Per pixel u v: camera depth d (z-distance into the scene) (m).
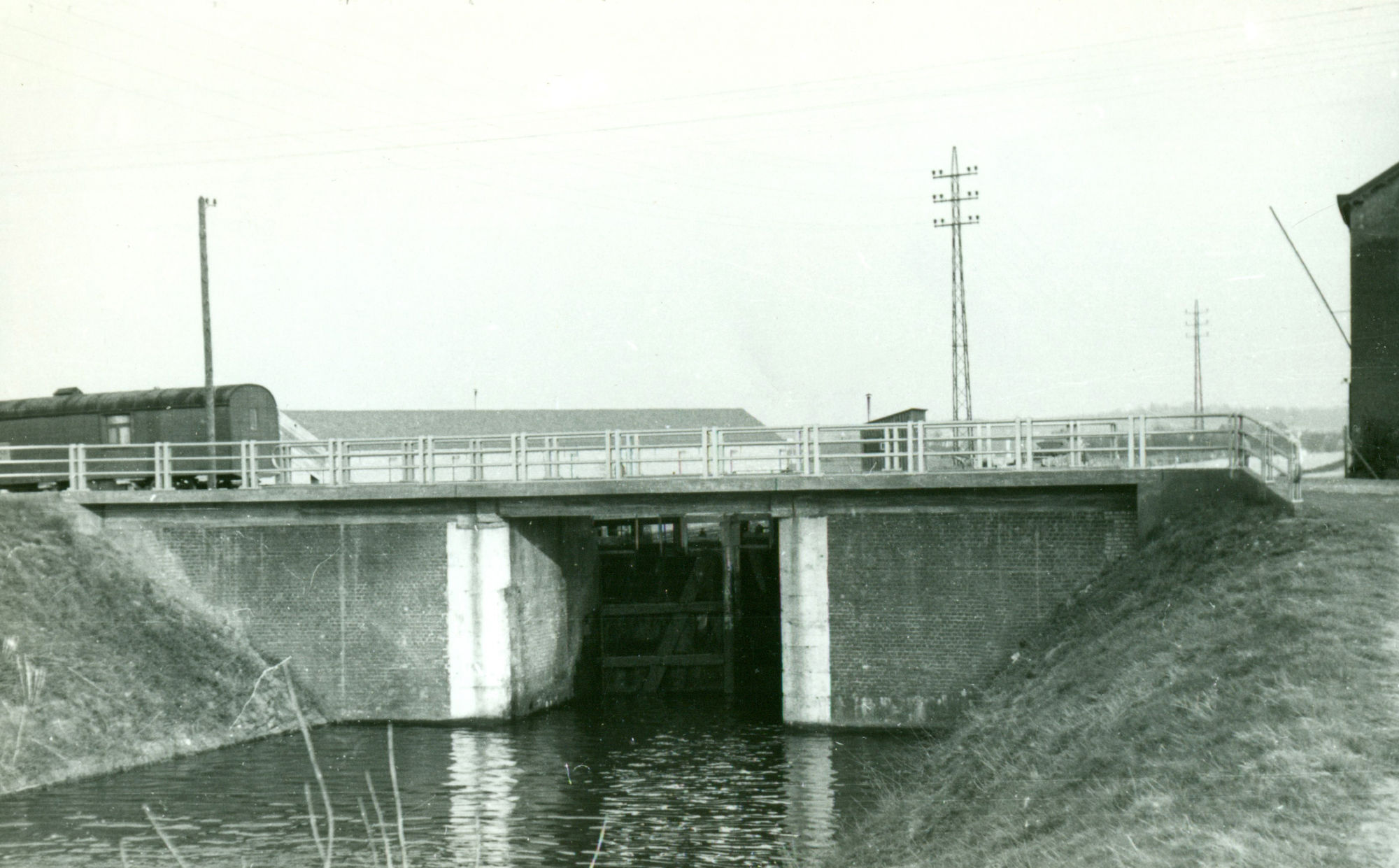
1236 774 11.94
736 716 32.00
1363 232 36.25
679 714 32.59
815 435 28.28
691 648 37.66
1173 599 20.80
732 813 21.72
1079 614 25.08
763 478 28.23
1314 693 13.21
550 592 33.50
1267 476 24.44
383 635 30.75
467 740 28.64
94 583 30.09
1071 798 13.73
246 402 40.25
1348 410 36.62
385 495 30.27
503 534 30.33
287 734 29.39
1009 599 27.02
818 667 28.27
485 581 30.28
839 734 27.78
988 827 14.43
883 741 26.98
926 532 27.59
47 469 40.78
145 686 27.94
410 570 30.64
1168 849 10.62
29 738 24.78
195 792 23.73
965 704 27.14
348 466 31.42
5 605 27.97
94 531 31.84
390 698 30.67
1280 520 21.75
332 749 27.64
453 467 30.45
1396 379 35.81
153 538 31.97
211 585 31.62
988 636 27.11
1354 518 21.53
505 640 30.34
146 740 26.64
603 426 73.94
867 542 27.98
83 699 26.47
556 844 20.09
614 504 29.62
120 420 40.19
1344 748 11.80
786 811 21.61
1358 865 9.50
